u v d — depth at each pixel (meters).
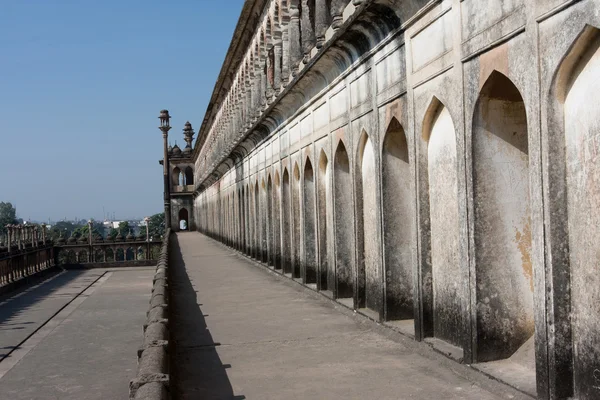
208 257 26.56
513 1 5.62
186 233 57.31
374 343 8.66
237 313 11.73
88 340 15.80
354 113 10.48
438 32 7.18
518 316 6.71
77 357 13.88
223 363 8.09
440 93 7.19
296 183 15.82
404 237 9.25
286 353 8.43
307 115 14.03
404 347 8.30
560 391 5.32
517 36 5.60
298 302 12.72
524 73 5.51
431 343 7.73
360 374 7.23
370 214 10.45
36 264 33.25
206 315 11.66
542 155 5.32
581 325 5.20
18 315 20.30
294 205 15.95
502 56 5.87
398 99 8.50
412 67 7.96
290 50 14.59
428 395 6.32
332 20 11.22
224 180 35.03
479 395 6.18
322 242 13.30
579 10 4.76
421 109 7.74
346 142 11.02
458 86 6.70
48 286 28.97
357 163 10.67
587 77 4.96
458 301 7.37
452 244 7.47
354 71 10.38
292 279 15.90
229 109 28.62
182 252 30.31
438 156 7.72
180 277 18.53
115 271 35.84
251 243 24.02
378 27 8.84
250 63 21.25
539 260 5.43
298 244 15.95
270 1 16.91
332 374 7.31
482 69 6.23
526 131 6.67
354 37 9.56
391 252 9.22
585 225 5.07
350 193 11.33
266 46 17.83
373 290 10.42
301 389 6.82
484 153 6.58
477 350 6.62
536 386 5.58
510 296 6.68
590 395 5.11
